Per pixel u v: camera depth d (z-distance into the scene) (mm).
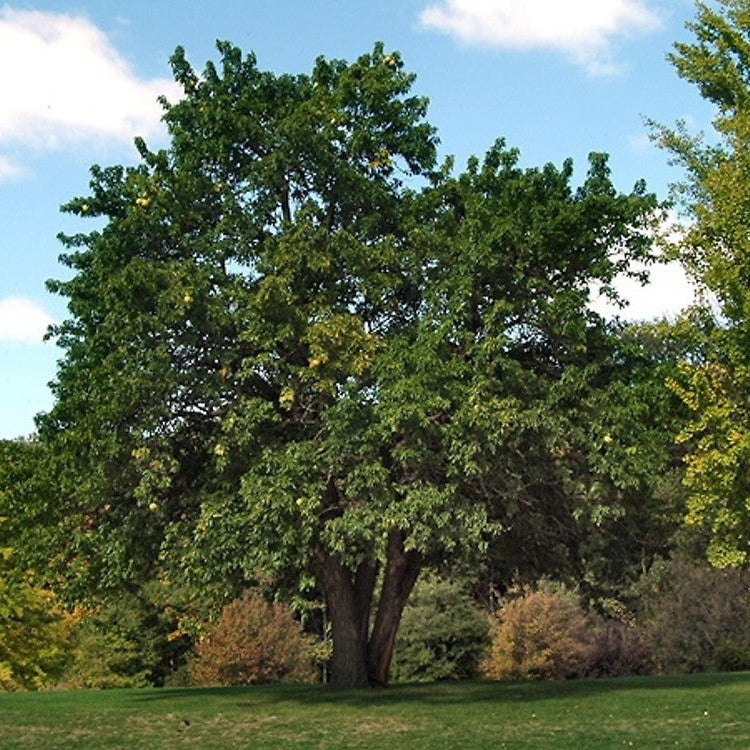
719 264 17141
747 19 19516
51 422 19109
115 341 18281
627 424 17656
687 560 39094
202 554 17031
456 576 26469
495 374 17500
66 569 20000
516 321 18547
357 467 16672
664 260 18422
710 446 17578
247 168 19891
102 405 17953
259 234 19641
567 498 20297
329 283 18875
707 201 20891
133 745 14891
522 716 16703
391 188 21031
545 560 23078
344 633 22094
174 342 17938
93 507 19281
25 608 30109
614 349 18922
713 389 17703
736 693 19141
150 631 38062
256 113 20438
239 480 18094
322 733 15500
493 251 17766
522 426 16734
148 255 19531
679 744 13203
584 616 40219
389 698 19859
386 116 20984
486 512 17812
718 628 36688
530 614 38281
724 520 17438
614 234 18203
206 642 35531
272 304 17672
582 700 18750
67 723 17719
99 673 37312
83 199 21031
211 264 18875
